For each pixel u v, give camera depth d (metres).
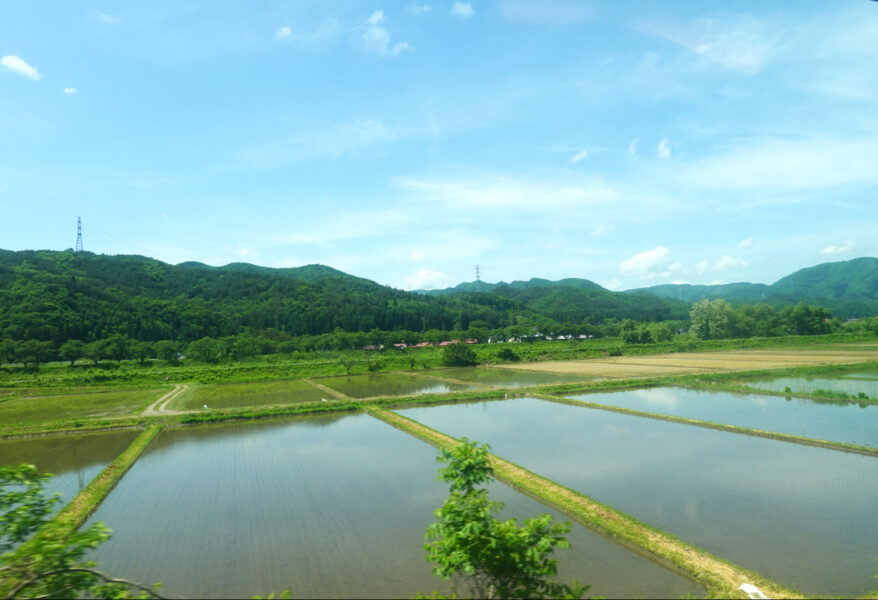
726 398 49.84
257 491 25.41
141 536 20.14
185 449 34.78
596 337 166.12
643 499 22.55
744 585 14.56
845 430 35.09
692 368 77.25
